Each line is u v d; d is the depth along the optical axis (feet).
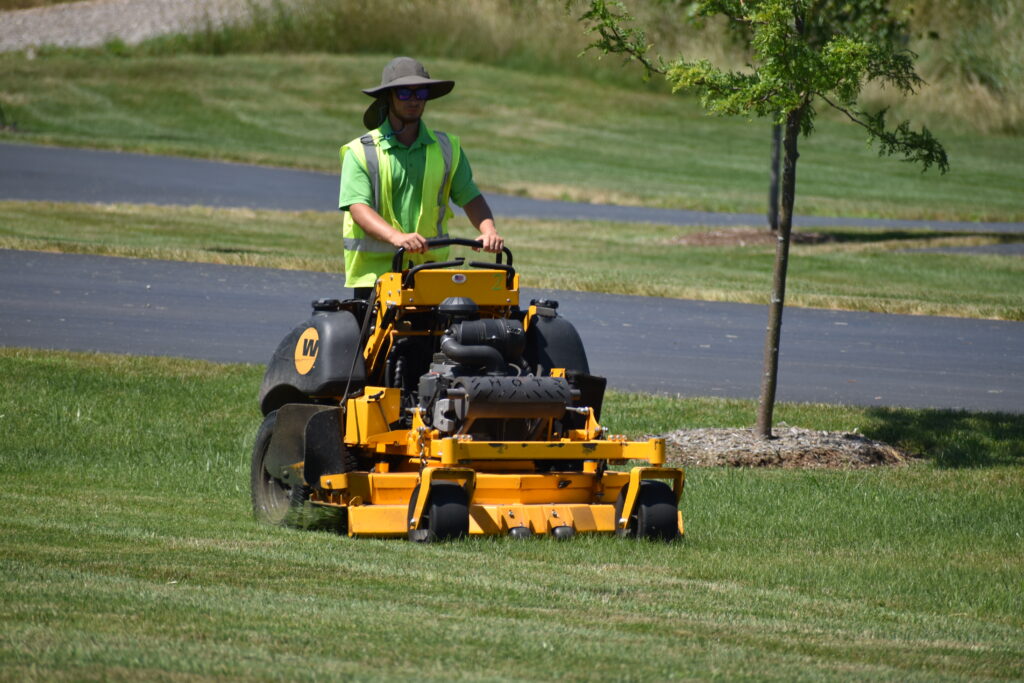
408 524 88.43
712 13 138.72
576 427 95.04
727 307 244.83
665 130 596.29
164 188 386.93
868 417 155.94
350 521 89.15
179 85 593.01
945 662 66.49
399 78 92.79
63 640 59.00
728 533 101.30
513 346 90.89
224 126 541.75
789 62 127.24
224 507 104.47
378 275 95.30
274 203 371.15
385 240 91.25
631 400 160.86
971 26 628.28
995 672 64.90
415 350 94.12
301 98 594.65
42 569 74.18
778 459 133.28
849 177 520.01
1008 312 249.55
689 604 75.87
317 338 95.14
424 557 83.15
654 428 145.69
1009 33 625.82
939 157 137.08
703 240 341.41
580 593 76.23
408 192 94.89
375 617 66.95
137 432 135.03
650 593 77.92
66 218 307.37
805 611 77.10
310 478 92.17
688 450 134.10
